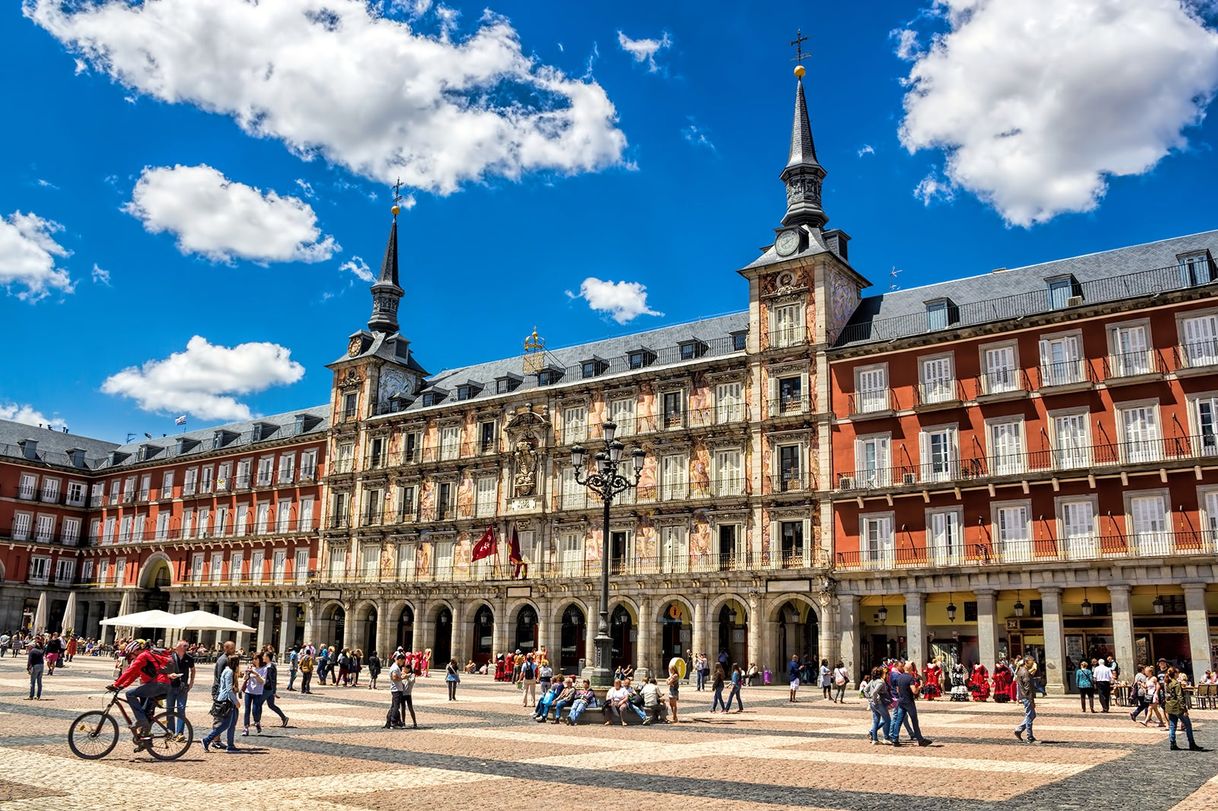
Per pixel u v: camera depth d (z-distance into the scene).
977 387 47.50
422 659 59.28
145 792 13.64
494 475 66.00
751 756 19.70
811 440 52.34
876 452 50.12
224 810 12.43
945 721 29.69
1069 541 43.56
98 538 93.19
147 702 17.50
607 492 31.44
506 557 63.72
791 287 54.78
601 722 27.39
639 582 56.00
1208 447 41.28
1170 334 42.91
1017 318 46.31
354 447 74.94
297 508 77.44
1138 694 28.64
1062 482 44.03
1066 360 45.34
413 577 68.25
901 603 50.12
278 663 73.81
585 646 58.78
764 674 50.66
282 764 17.14
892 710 23.00
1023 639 46.59
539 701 28.30
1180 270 43.94
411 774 16.20
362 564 71.62
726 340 59.28
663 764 18.19
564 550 61.12
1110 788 15.46
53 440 97.50
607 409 61.44
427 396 73.25
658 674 54.72
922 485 47.38
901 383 49.97
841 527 50.31
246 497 81.50
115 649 62.12
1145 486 42.25
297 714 28.66
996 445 46.53
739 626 55.09
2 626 87.25
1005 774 17.05
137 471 92.12
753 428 54.41
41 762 16.22
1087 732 25.62
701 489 56.06
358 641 70.12
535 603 60.72
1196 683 38.06
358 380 75.88
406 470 70.38
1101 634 44.84
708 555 54.78
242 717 26.70
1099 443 43.81
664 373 58.88
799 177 59.78
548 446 63.25
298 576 75.88
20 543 89.12
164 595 87.88
